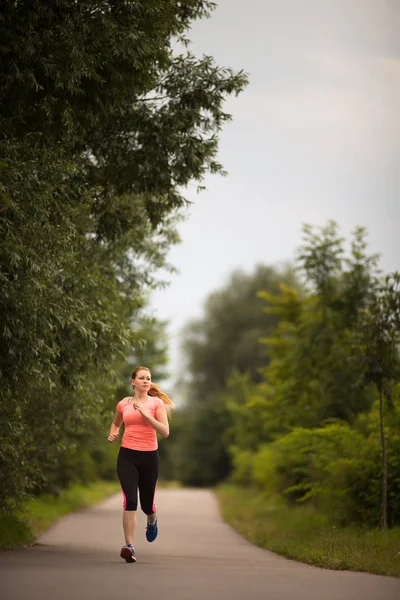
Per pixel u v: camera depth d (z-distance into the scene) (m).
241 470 93.81
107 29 26.00
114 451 79.38
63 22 25.70
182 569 18.66
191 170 30.03
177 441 144.38
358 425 41.47
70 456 60.44
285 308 58.34
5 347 23.48
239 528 41.53
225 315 144.62
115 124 30.69
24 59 24.83
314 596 14.20
